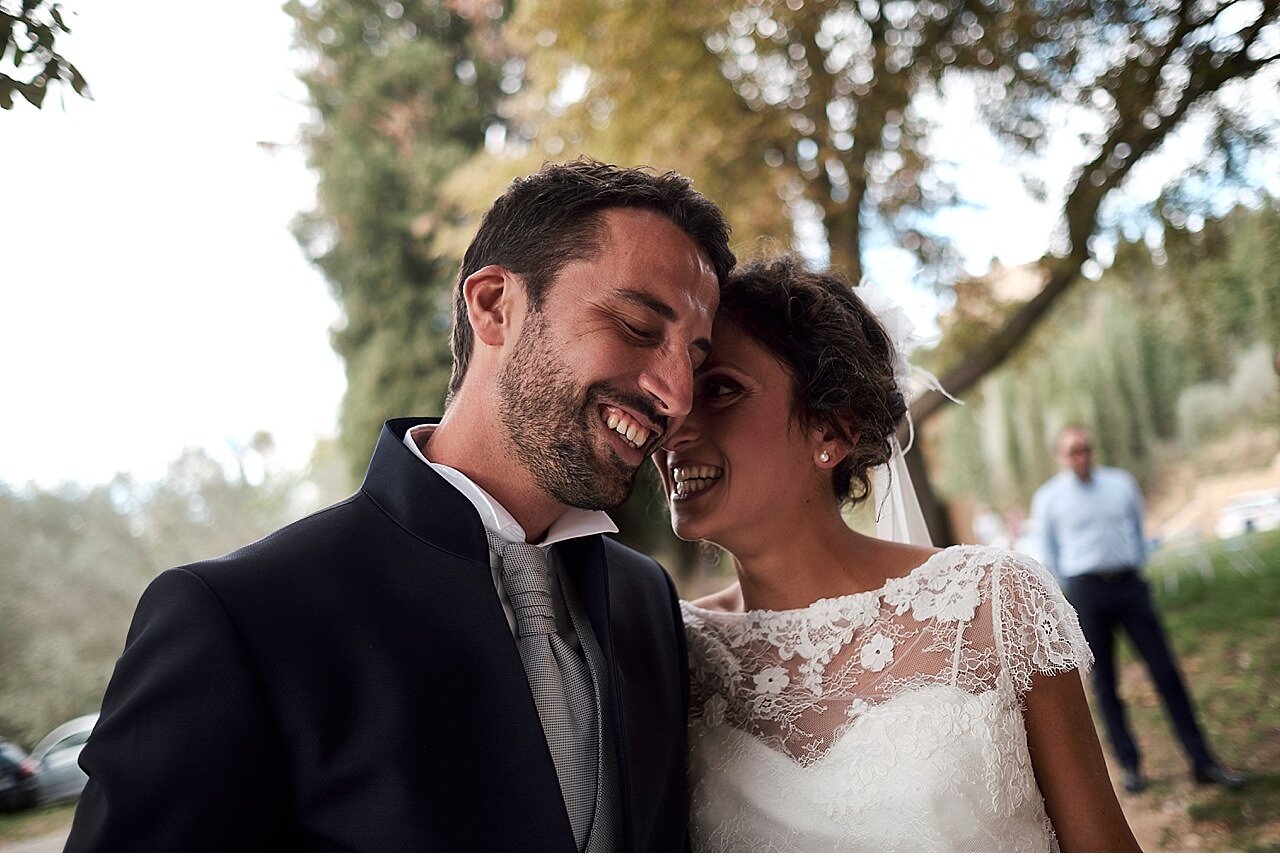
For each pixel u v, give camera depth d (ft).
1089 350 61.16
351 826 4.57
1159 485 59.82
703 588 31.50
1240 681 23.06
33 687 28.50
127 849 4.23
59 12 5.78
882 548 6.88
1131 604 18.57
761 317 6.50
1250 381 56.49
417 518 5.28
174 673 4.50
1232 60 20.70
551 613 5.43
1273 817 15.94
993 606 6.24
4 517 29.30
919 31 23.97
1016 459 66.39
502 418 5.41
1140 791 18.21
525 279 5.40
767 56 25.05
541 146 26.61
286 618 4.77
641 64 24.71
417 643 4.96
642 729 5.74
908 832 5.84
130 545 31.76
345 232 40.98
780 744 6.42
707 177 24.72
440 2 43.62
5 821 20.48
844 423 6.63
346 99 41.63
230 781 4.44
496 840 4.78
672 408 5.28
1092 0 21.68
